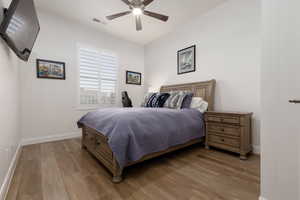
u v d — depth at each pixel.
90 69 3.49
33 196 1.26
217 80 2.79
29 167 1.80
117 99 4.01
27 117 2.66
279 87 1.05
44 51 2.85
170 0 2.56
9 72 1.67
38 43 2.79
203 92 2.91
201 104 2.75
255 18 2.28
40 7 2.72
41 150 2.39
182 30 3.45
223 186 1.40
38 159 2.04
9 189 1.36
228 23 2.61
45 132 2.87
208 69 2.94
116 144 1.44
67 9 2.79
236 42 2.51
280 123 1.04
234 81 2.54
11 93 1.76
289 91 1.01
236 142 2.11
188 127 2.26
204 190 1.34
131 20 3.19
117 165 1.48
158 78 4.18
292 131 1.00
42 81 2.83
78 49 3.30
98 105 3.62
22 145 2.59
